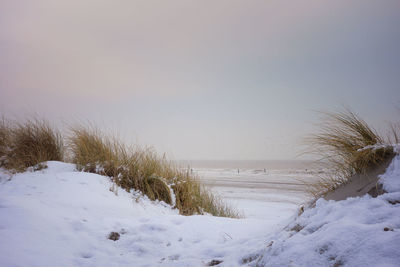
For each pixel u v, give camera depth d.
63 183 5.32
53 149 7.36
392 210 1.99
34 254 2.53
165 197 6.19
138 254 2.91
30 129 7.33
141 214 4.80
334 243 1.76
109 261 2.70
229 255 2.62
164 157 7.24
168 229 3.54
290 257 1.87
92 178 5.89
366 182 2.82
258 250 2.34
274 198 11.26
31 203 3.84
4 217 3.17
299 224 2.55
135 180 6.20
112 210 4.57
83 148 7.11
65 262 2.54
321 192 3.49
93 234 3.32
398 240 1.55
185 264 2.49
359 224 1.85
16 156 6.65
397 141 3.04
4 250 2.46
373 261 1.49
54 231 3.16
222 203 7.43
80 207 4.30
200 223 3.80
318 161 3.55
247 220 4.09
